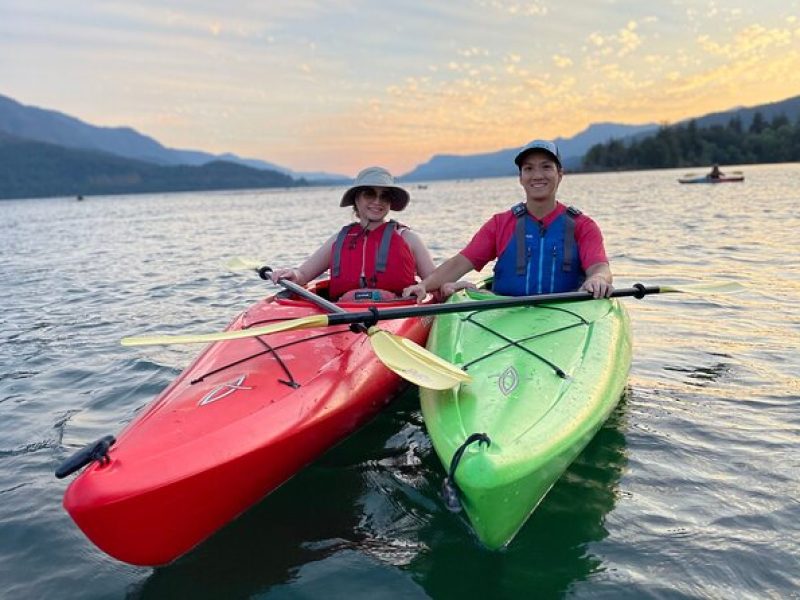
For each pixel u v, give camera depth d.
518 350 3.37
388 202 4.43
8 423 4.02
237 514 2.76
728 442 3.27
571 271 3.96
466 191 65.81
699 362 4.47
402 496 2.97
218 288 8.59
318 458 3.35
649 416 3.62
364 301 4.23
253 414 2.86
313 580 2.41
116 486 2.31
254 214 35.16
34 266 12.36
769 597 2.15
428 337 4.14
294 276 4.46
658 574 2.30
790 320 5.40
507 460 2.45
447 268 4.20
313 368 3.36
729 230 12.38
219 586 2.41
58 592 2.42
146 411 2.93
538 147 3.79
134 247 16.00
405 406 4.02
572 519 2.67
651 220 15.74
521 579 2.34
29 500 3.07
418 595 2.30
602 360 3.38
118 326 6.51
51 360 5.35
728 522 2.59
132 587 2.43
